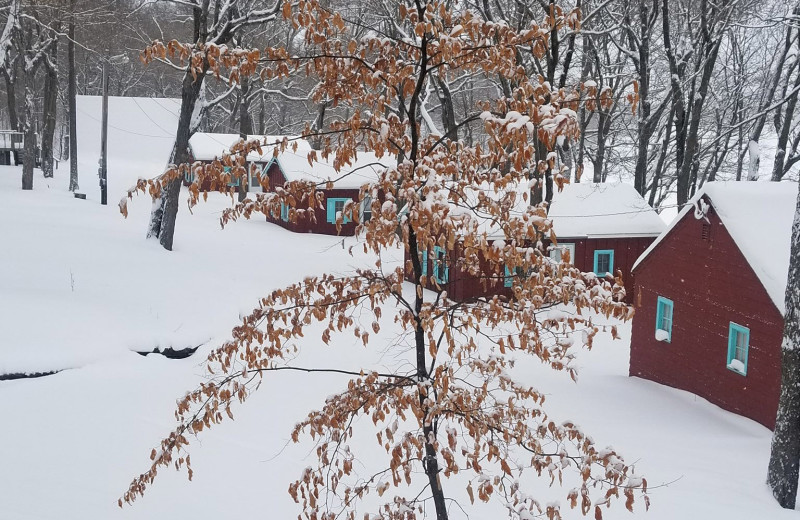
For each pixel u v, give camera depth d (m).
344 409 5.58
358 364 16.95
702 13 28.05
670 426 14.57
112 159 61.31
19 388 13.65
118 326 16.94
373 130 5.67
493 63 5.26
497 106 5.61
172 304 19.45
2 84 64.69
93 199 37.72
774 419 14.45
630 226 27.05
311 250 31.89
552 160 4.83
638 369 19.08
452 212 4.75
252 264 27.17
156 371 15.52
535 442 5.57
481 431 5.36
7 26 34.16
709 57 28.98
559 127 4.47
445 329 5.19
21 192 35.34
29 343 15.06
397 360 17.08
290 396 14.78
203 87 28.52
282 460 11.84
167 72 65.19
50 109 43.88
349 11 26.97
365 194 5.27
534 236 4.82
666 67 39.16
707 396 16.53
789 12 28.09
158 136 66.19
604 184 29.52
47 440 11.76
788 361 11.10
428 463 5.88
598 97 5.24
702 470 12.05
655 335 18.38
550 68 21.03
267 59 5.24
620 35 37.69
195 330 17.80
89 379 14.44
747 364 15.24
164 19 45.22
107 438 12.13
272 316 5.59
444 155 5.29
